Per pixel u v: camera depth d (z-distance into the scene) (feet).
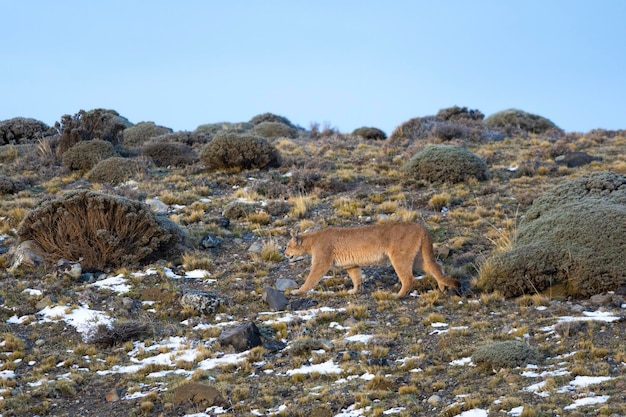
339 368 134.82
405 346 143.74
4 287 183.52
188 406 123.95
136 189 279.90
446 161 289.74
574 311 151.94
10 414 124.26
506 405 108.88
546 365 125.29
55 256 199.21
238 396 125.08
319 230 178.29
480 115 490.49
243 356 145.18
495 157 340.18
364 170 317.42
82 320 165.37
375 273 192.75
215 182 297.12
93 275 194.18
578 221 173.06
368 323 157.48
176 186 291.58
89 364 145.89
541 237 178.09
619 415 100.17
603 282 159.94
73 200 202.59
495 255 175.94
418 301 168.55
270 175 306.35
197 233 223.71
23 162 337.93
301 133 507.30
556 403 108.06
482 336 143.54
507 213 242.58
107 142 334.24
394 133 418.10
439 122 426.10
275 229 231.09
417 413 112.68
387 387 123.24
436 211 249.96
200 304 170.40
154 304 175.11
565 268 165.17
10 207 259.80
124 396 130.62
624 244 163.12
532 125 456.04
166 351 150.30
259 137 323.57
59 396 132.16
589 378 116.57
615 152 344.08
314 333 155.02
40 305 173.58
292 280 186.91
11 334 157.28
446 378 125.80
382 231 172.65
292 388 127.75
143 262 203.21
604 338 134.41
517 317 153.07
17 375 141.28
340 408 116.98
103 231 196.13
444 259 200.85
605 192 193.67
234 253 213.66
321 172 305.94
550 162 315.78
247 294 181.06
